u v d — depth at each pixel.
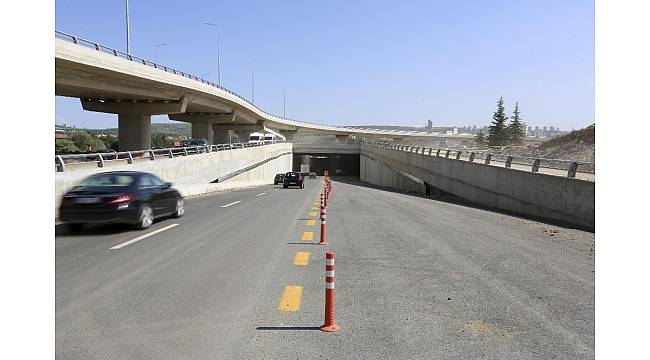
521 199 23.11
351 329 5.93
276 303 6.97
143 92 47.53
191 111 76.62
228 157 46.50
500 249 11.51
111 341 5.47
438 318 6.38
